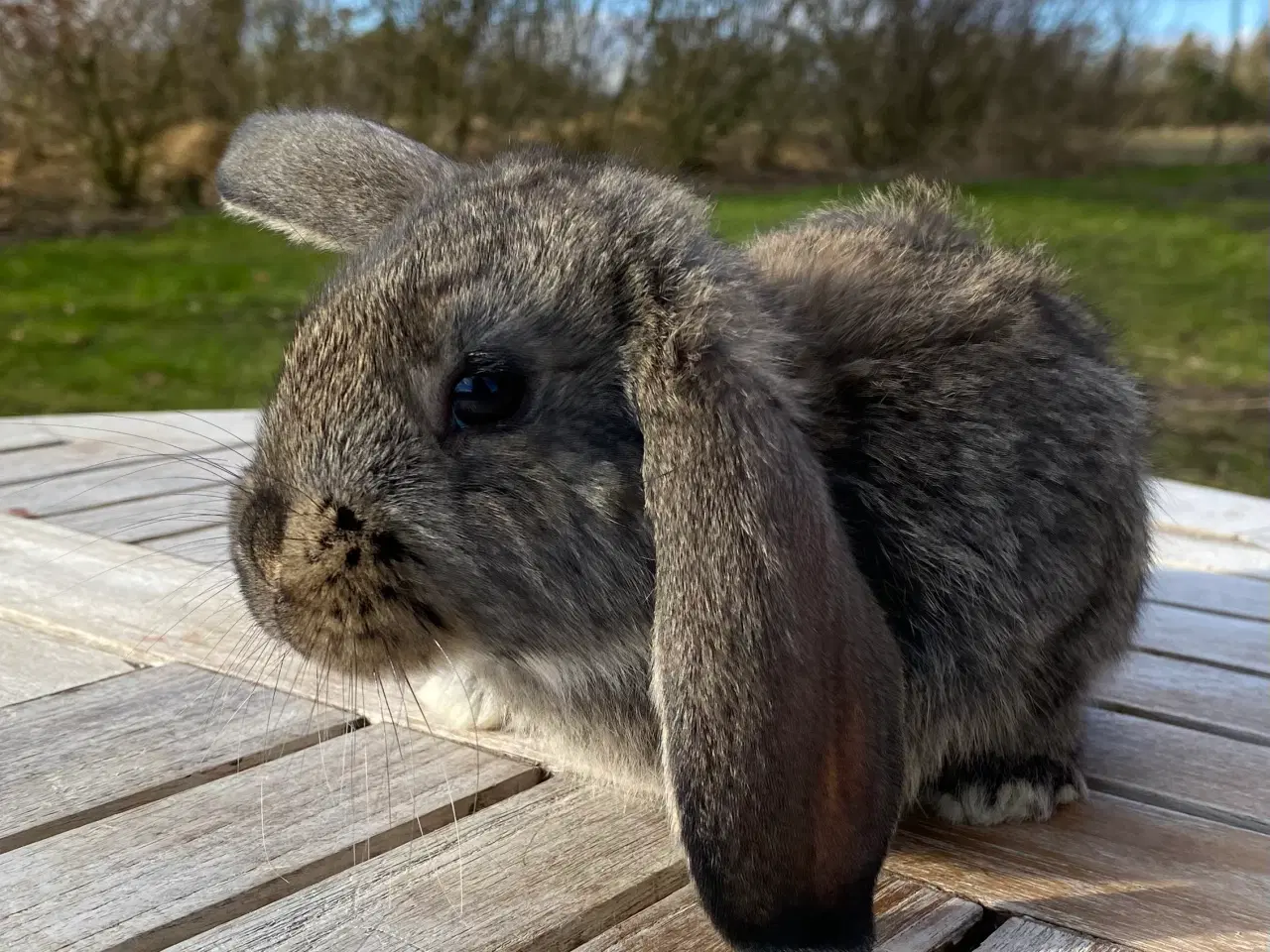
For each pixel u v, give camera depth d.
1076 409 0.24
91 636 0.31
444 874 0.21
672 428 0.19
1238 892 0.22
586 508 0.21
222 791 0.24
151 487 0.44
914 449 0.23
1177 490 0.50
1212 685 0.31
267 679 0.29
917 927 0.21
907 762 0.23
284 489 0.21
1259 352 1.01
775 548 0.19
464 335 0.21
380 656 0.21
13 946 0.19
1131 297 1.21
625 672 0.22
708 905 0.19
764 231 0.33
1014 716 0.24
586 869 0.22
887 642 0.19
